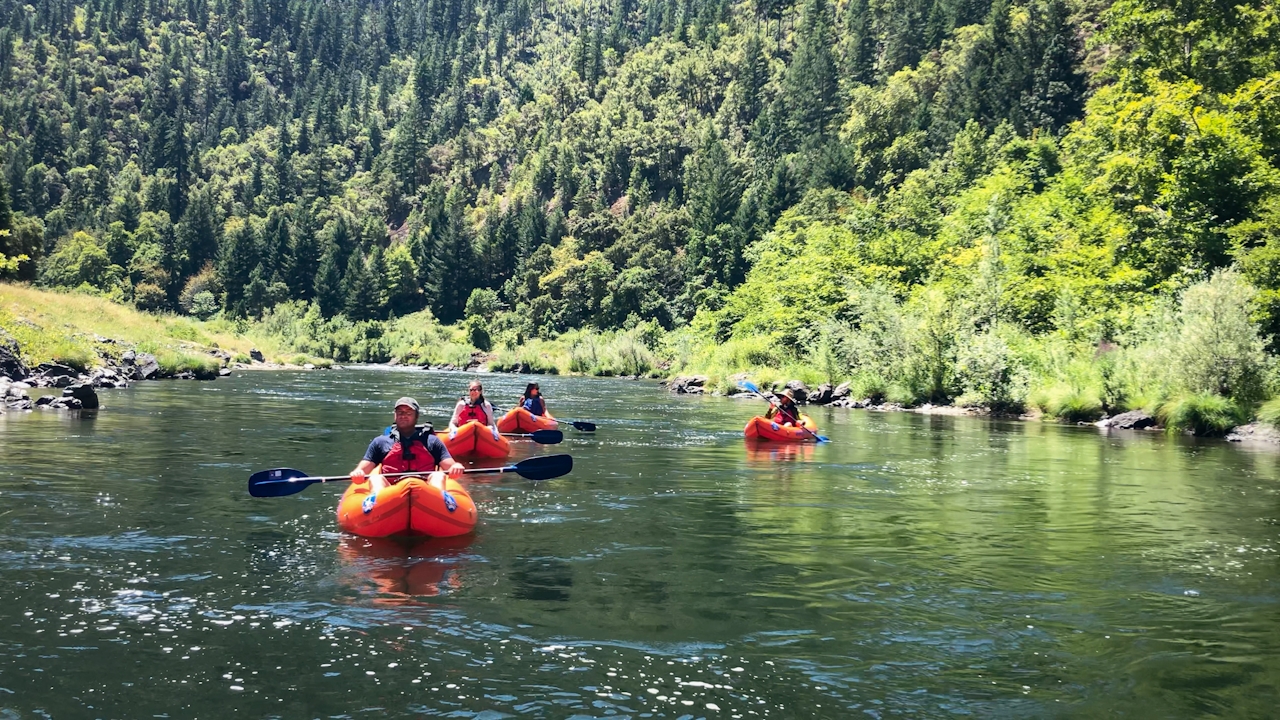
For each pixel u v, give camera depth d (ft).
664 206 366.63
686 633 16.78
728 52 474.49
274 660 15.02
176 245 391.65
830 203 253.44
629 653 15.66
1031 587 20.26
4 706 13.00
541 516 27.89
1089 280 92.12
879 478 37.27
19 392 61.87
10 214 215.92
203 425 53.16
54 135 529.86
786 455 45.11
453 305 340.39
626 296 266.36
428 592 19.15
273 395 84.79
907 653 15.88
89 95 646.33
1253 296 65.87
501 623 17.12
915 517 28.60
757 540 24.88
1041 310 95.91
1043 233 114.62
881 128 304.71
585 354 192.34
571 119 470.39
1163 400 64.08
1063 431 61.41
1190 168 87.61
